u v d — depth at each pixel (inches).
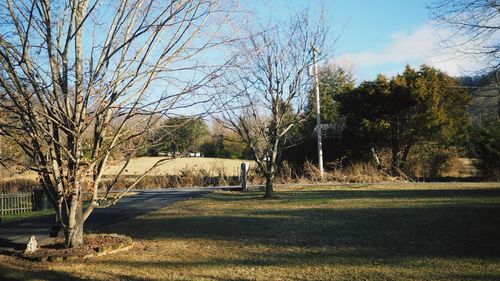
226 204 603.8
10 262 292.4
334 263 268.1
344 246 312.2
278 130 658.2
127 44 298.7
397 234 344.8
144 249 324.8
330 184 874.8
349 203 549.0
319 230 374.0
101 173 319.6
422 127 970.7
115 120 318.3
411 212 449.7
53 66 291.4
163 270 266.1
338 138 1125.7
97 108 294.7
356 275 242.4
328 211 484.1
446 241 314.5
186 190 892.6
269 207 543.5
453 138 981.8
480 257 268.1
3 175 603.5
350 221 411.5
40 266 281.9
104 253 308.3
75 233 312.2
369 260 271.7
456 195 592.4
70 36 295.1
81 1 308.0
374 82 1018.7
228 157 1393.9
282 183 940.0
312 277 242.4
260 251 307.0
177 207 599.5
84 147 317.1
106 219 501.7
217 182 1016.9
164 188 964.0
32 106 285.0
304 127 1188.5
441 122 957.2
